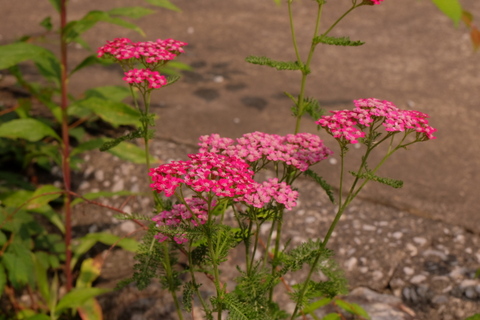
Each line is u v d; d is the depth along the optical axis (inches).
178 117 50.5
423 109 53.1
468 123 51.4
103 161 44.8
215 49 63.8
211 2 77.5
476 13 74.8
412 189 43.4
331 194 29.5
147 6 74.7
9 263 35.5
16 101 49.8
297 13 74.9
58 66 37.4
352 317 36.2
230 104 53.1
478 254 39.0
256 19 72.5
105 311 37.3
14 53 35.4
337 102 53.5
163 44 30.5
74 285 39.2
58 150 43.4
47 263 38.8
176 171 27.0
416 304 36.9
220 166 27.3
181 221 28.2
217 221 39.4
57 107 37.3
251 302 28.7
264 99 54.2
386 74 59.6
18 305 38.0
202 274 37.7
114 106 36.4
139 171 44.2
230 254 39.0
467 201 42.6
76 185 43.5
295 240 40.0
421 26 71.6
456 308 36.3
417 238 40.0
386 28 70.9
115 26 68.1
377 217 41.4
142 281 29.4
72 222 41.6
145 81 29.4
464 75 60.1
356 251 39.4
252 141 29.9
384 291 37.7
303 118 51.3
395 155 46.8
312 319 36.1
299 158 29.6
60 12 36.8
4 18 69.6
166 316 36.3
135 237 40.8
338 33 68.8
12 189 42.3
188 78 57.5
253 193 28.5
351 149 47.3
